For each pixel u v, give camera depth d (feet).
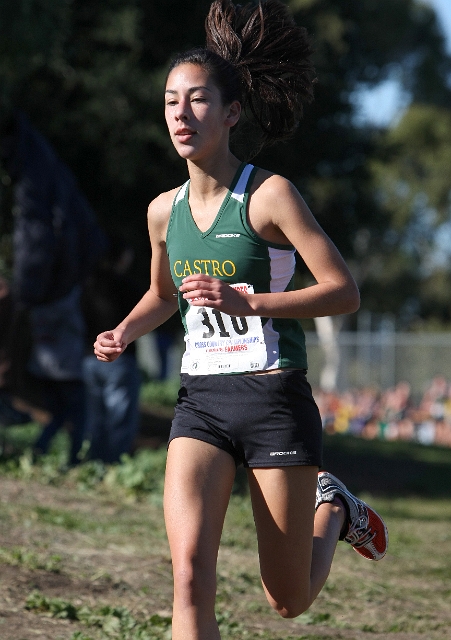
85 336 76.23
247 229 28.48
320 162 160.66
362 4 202.18
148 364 264.72
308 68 32.27
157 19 134.21
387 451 140.67
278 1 31.86
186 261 29.35
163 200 30.66
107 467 73.92
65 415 77.51
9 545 48.91
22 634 36.76
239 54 31.37
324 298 27.81
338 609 47.06
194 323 29.78
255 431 28.66
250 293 28.84
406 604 49.19
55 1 91.15
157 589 45.34
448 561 61.11
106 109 123.03
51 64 117.29
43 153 75.51
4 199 84.53
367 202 179.83
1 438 86.28
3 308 72.18
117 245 77.05
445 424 212.64
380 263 409.69
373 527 34.86
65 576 45.11
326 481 34.24
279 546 28.89
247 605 45.16
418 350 230.27
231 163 29.22
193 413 29.37
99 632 38.37
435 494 100.94
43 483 67.97
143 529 57.88
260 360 28.89
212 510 27.86
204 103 28.48
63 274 74.49
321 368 252.01
